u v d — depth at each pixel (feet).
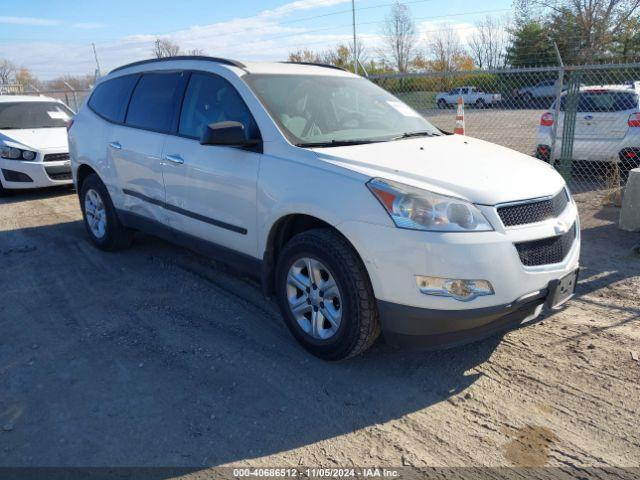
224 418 9.65
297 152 11.59
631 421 9.35
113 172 17.22
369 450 8.82
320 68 15.67
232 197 12.76
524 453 8.68
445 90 37.93
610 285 15.16
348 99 14.48
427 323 9.82
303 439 9.11
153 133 15.52
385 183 10.10
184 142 14.32
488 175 10.69
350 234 10.14
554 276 10.35
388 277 9.84
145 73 16.93
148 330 12.94
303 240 11.03
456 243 9.46
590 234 19.74
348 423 9.51
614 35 104.58
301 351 11.90
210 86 14.17
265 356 11.70
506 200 10.01
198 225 14.17
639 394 10.07
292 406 9.99
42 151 27.86
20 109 31.45
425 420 9.56
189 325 13.17
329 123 13.21
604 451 8.67
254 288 15.39
